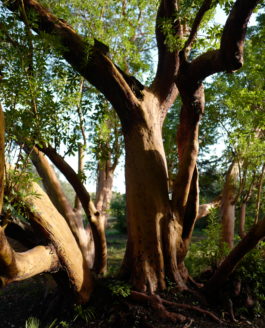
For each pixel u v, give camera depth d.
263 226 4.68
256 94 5.87
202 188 14.05
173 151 10.33
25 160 3.90
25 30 4.07
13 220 4.65
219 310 5.34
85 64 5.44
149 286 5.52
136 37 9.86
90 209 6.07
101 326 5.00
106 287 5.55
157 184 6.07
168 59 6.57
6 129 3.74
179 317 4.95
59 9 6.75
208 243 6.61
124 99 6.09
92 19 7.31
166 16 5.79
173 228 5.97
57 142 5.10
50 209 5.01
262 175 7.06
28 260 4.13
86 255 7.37
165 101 6.78
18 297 6.79
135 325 4.90
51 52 4.31
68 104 5.00
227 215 8.81
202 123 8.91
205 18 5.99
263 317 5.42
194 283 6.02
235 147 7.06
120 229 20.42
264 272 5.73
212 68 4.86
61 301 5.67
